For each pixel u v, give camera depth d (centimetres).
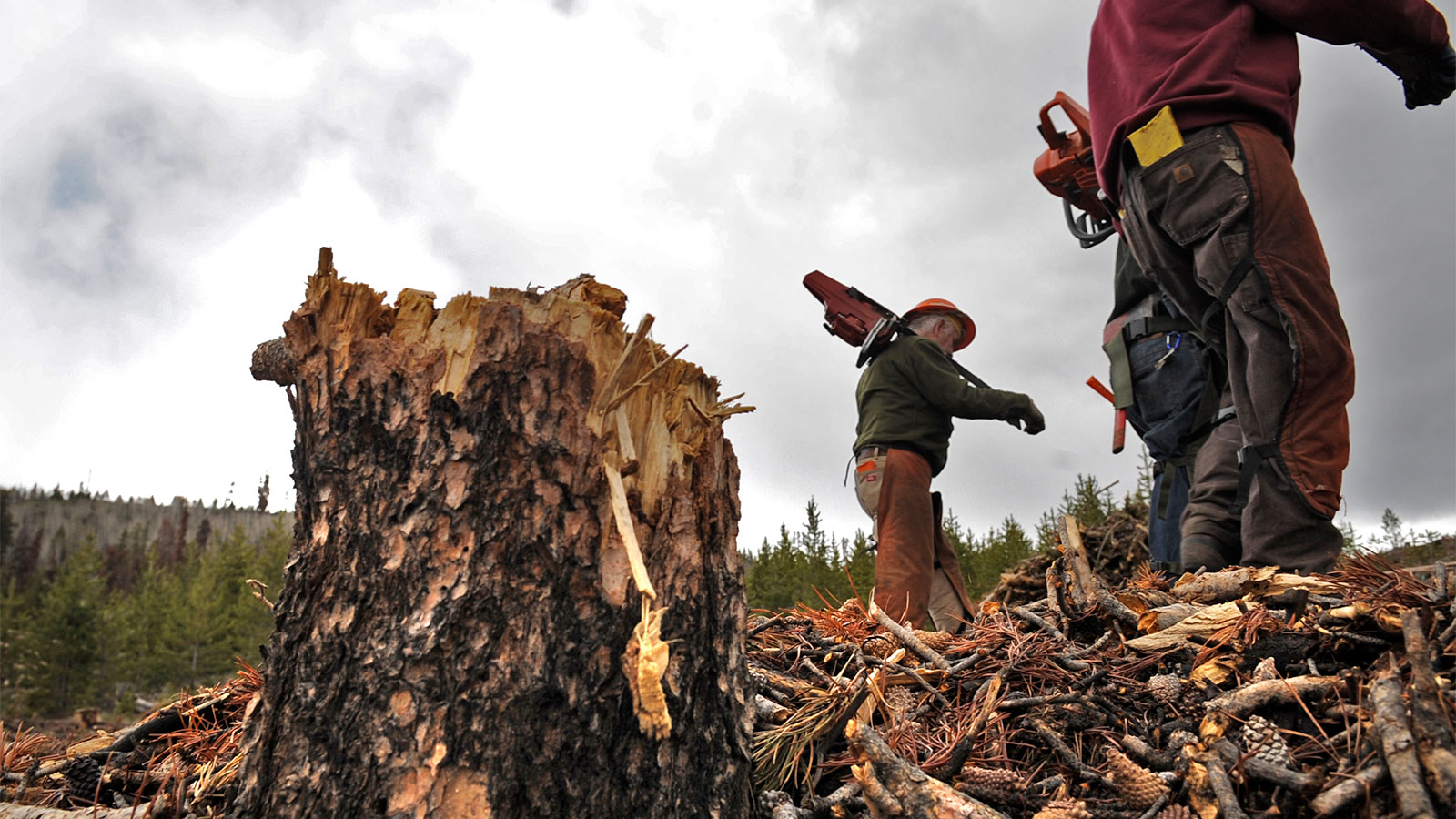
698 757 134
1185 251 277
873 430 418
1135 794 138
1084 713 170
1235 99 252
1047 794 148
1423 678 123
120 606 4425
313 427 138
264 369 158
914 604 380
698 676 139
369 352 136
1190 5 272
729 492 161
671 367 151
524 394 132
